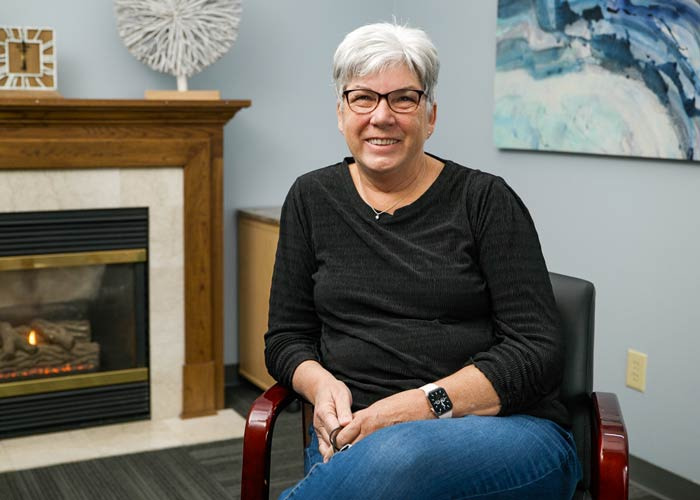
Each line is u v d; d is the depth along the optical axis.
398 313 1.78
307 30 3.89
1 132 3.06
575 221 3.10
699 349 2.64
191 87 3.70
